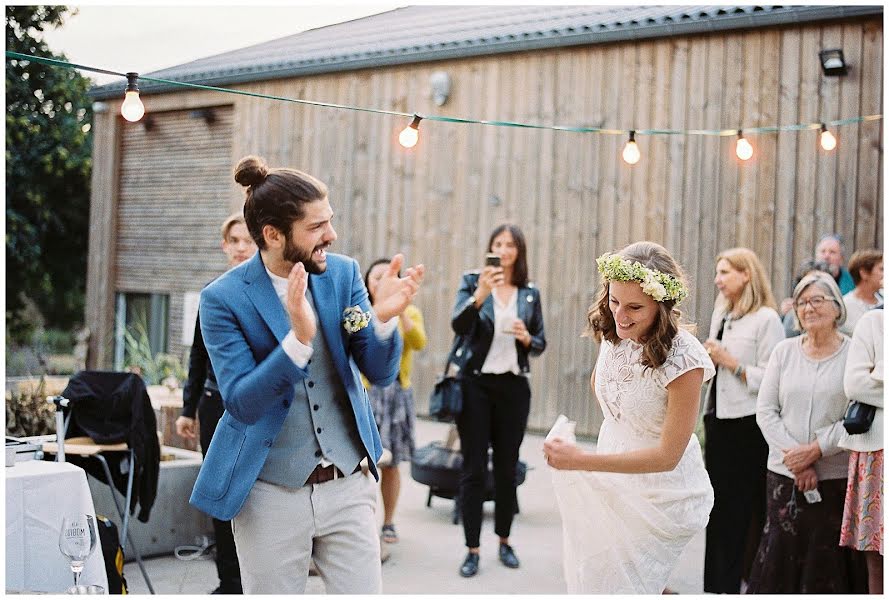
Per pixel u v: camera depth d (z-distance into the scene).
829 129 7.38
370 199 9.80
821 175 7.44
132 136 11.98
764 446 4.21
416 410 9.45
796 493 3.95
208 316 2.54
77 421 4.47
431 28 10.05
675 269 2.83
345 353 2.64
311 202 2.50
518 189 8.86
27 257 14.26
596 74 8.40
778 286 7.62
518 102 8.84
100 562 3.42
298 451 2.56
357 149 9.88
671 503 2.90
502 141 8.94
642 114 8.17
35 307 15.38
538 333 4.77
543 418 8.66
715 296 7.87
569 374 8.54
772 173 7.63
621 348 2.92
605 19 8.30
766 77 7.61
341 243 10.01
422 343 5.16
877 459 3.70
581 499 2.95
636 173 8.23
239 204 10.82
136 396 4.43
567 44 8.38
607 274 2.77
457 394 4.69
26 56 2.96
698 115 7.91
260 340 2.54
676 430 2.75
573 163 8.55
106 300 12.11
